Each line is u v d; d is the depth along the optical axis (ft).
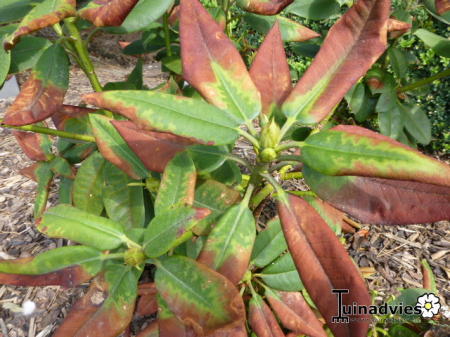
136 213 1.55
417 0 2.15
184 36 1.05
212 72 1.06
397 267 2.14
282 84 1.19
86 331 1.05
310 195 1.53
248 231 1.06
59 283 1.07
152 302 1.47
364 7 1.00
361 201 0.98
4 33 1.27
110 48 6.36
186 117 0.95
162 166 1.21
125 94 0.94
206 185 1.30
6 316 1.90
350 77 1.03
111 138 1.37
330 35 1.06
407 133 2.40
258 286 1.51
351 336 0.83
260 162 1.01
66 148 1.82
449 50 1.89
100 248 1.11
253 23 1.79
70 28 1.41
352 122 2.44
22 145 1.80
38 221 1.13
